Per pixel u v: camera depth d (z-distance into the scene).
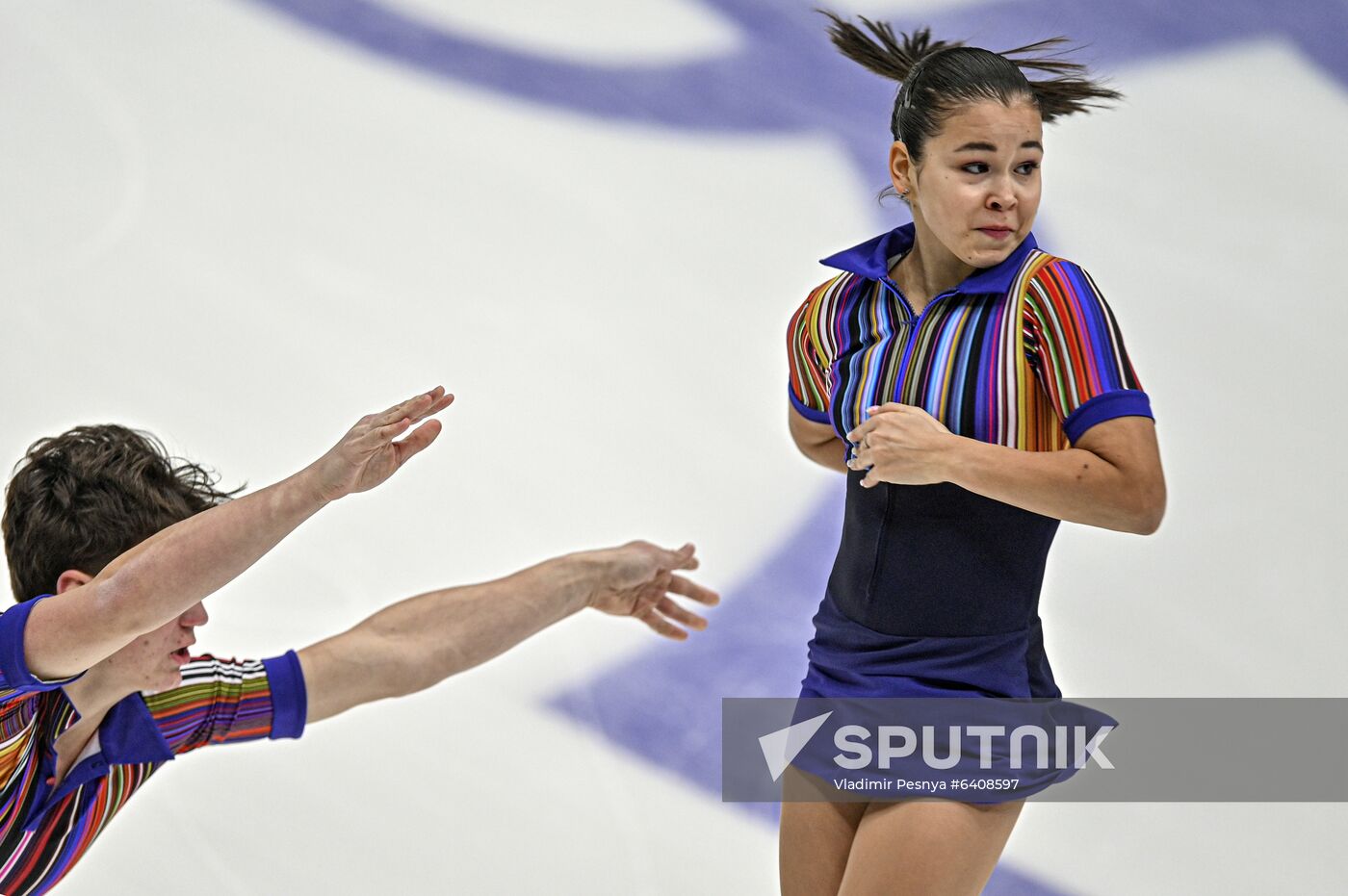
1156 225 21.59
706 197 22.31
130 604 8.36
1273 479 18.38
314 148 22.91
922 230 10.07
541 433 19.09
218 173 22.45
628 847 14.32
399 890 13.72
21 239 21.34
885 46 10.89
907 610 9.96
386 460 8.81
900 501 9.80
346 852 14.13
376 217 21.98
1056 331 9.23
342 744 15.47
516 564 17.50
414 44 24.34
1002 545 9.72
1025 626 10.02
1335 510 18.00
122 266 21.05
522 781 15.05
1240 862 14.09
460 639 11.09
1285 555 17.50
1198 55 23.84
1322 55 23.91
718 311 20.73
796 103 23.39
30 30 24.28
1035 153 9.48
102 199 21.98
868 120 23.19
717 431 19.16
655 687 16.22
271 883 13.75
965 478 9.01
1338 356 19.84
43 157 22.50
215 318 20.41
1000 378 9.45
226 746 15.41
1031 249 9.64
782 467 18.72
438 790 14.91
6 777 9.28
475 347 20.20
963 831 9.64
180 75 23.80
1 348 19.80
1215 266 21.05
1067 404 9.19
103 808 10.04
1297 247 21.34
